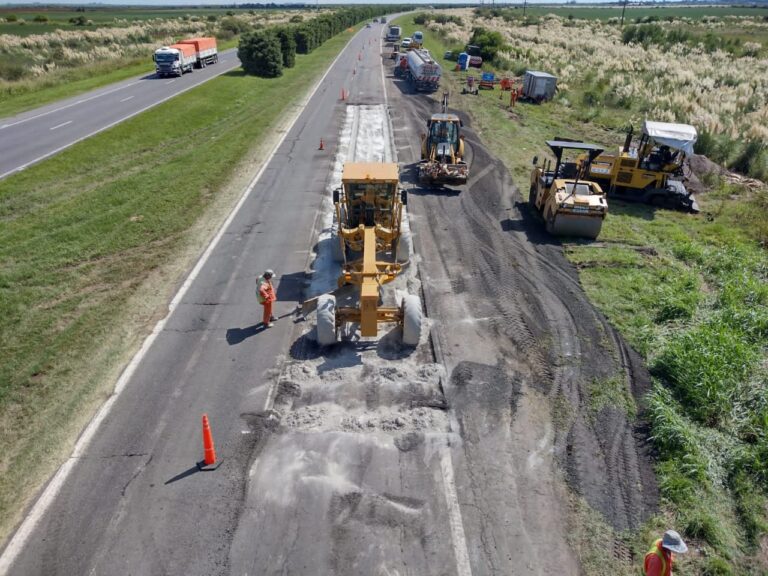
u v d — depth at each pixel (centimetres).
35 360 1159
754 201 2177
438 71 4025
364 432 983
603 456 948
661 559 685
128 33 7462
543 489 879
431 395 1073
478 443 964
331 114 3397
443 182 2138
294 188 2173
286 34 5034
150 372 1126
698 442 977
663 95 3928
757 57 6019
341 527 809
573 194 1733
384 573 745
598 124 3331
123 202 2003
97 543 780
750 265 1625
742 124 3216
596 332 1292
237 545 779
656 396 1063
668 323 1340
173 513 826
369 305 1141
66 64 5078
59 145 2628
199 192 2109
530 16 12488
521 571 753
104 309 1346
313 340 1238
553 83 3819
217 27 8631
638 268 1605
